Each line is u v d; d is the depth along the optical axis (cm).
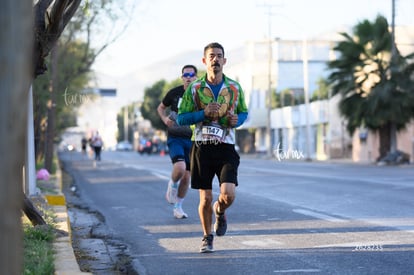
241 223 1766
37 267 996
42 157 5559
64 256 1161
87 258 1330
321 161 7694
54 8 1302
